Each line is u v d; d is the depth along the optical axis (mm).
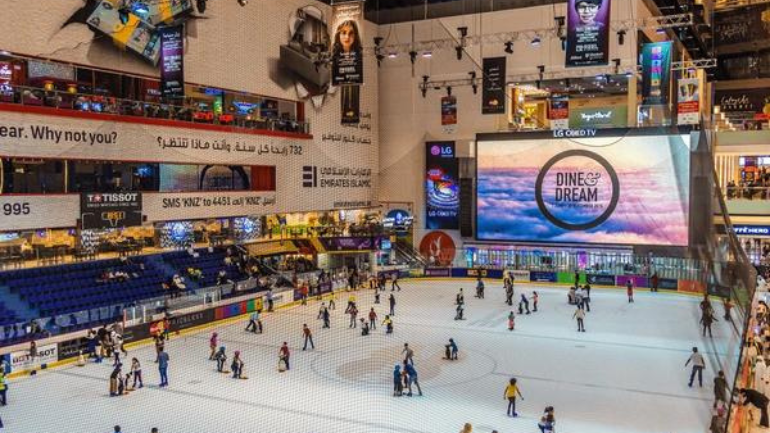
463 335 29891
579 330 30531
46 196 27781
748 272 24750
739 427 16359
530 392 21484
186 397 21156
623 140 42281
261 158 38375
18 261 32406
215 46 35500
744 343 19625
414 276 47469
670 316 33875
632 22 38562
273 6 39219
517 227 45531
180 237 39219
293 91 40938
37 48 27141
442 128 47812
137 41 31297
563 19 35750
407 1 48719
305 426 18266
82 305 29828
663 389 21797
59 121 27578
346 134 45406
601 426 18297
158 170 36625
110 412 19750
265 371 24062
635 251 42594
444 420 18750
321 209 43188
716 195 21281
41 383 23031
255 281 36062
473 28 46094
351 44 25844
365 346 27922
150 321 29328
